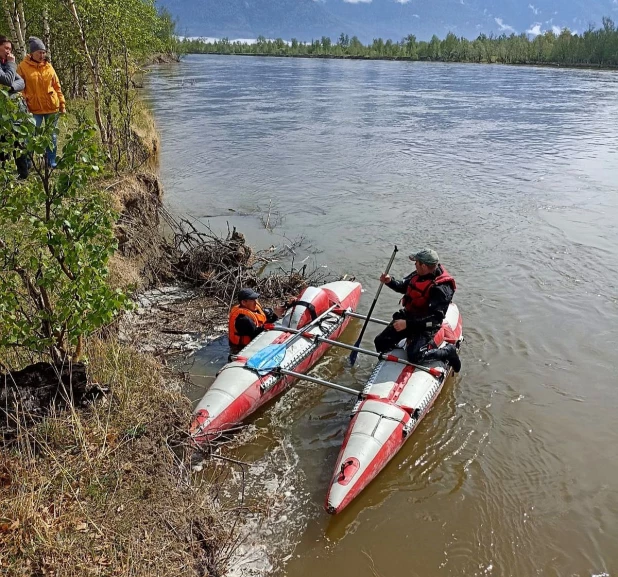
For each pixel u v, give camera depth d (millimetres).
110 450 4430
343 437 5801
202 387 6398
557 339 7711
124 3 13008
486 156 18703
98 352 5719
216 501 4797
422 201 13758
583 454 5656
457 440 5805
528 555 4555
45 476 4020
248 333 6863
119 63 13414
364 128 24031
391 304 8695
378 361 6574
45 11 13719
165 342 7211
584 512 4980
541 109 30406
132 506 4035
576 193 14461
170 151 18406
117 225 8594
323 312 7566
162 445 4762
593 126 24812
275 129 23266
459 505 5016
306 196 14055
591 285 9320
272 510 4832
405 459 5547
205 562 3998
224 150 18875
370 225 12055
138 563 3574
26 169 6793
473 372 6938
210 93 36438
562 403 6414
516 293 9023
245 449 5574
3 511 3600
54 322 4602
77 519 3771
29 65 7820
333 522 4777
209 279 8469
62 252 4637
